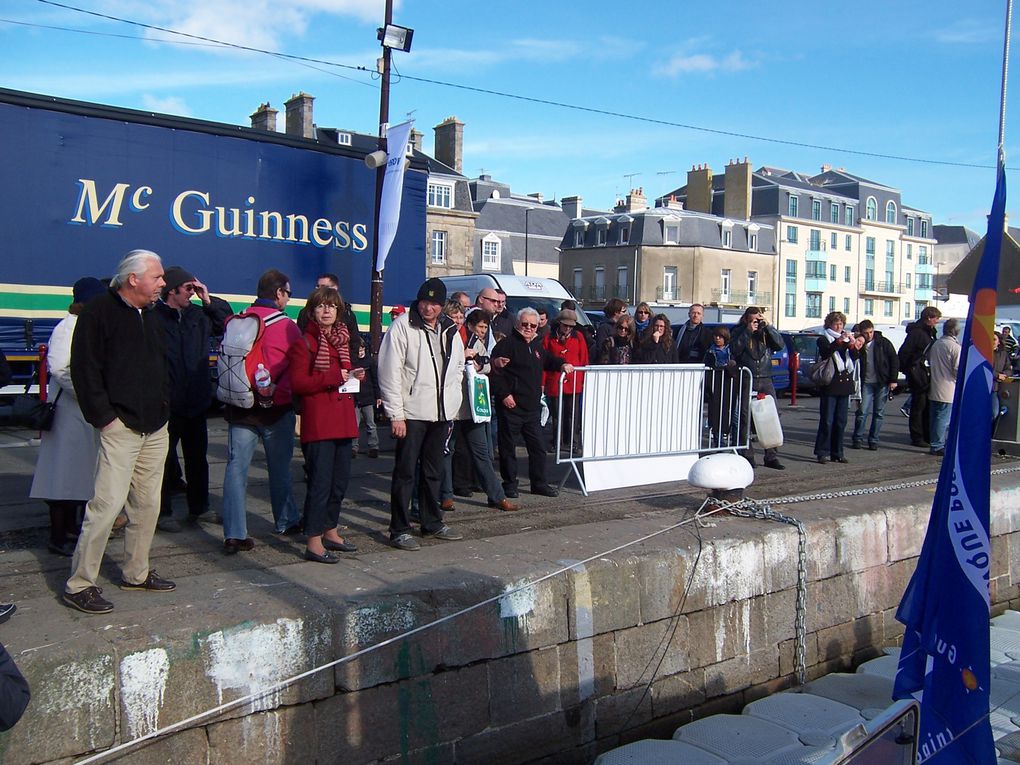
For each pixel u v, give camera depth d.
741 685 6.05
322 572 4.89
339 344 5.18
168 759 3.78
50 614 4.02
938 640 3.37
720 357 9.41
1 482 7.32
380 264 12.08
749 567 6.05
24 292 9.88
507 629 4.84
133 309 4.25
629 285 59.03
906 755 2.95
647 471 7.95
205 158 10.95
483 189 61.53
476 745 4.74
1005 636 7.31
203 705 3.86
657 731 5.57
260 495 7.18
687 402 8.27
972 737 3.27
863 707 5.80
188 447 6.02
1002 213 3.27
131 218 10.48
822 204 66.56
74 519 5.23
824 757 2.63
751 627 6.10
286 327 5.44
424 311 5.61
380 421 11.90
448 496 6.86
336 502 5.35
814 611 6.54
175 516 6.34
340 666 4.25
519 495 7.54
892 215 72.00
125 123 10.38
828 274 66.56
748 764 4.90
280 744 4.09
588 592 5.18
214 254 11.09
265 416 5.43
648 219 58.72
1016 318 24.56
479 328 7.56
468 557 5.32
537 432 7.46
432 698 4.56
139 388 4.18
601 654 5.27
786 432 12.80
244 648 3.97
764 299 62.25
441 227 48.03
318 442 5.12
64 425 5.02
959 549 3.34
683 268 58.78
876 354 10.95
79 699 3.56
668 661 5.61
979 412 3.34
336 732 4.25
